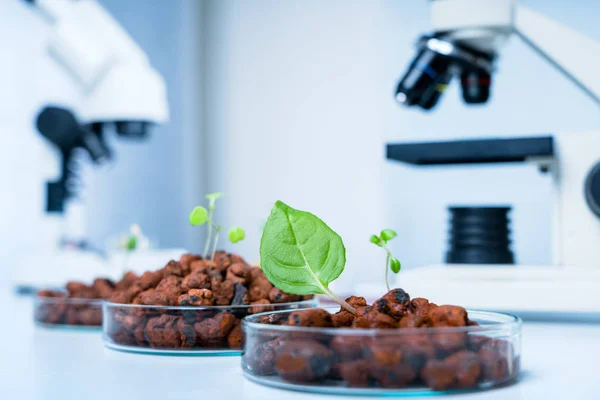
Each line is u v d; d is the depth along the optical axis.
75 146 0.85
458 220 0.64
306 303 0.41
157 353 0.41
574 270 0.55
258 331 0.35
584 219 0.59
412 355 0.32
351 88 1.50
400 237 1.43
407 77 0.69
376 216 1.46
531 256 1.32
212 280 0.41
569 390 0.33
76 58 0.77
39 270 0.90
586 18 1.26
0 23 1.14
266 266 0.35
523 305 0.54
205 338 0.40
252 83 1.61
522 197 1.33
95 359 0.41
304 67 1.56
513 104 1.32
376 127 1.47
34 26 1.19
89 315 0.51
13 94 1.16
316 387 0.33
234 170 1.63
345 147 1.51
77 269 0.88
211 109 1.65
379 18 1.48
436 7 0.65
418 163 0.70
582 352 0.43
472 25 0.63
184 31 1.61
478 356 0.33
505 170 1.34
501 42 0.67
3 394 0.34
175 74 1.58
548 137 0.60
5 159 1.14
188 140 1.61
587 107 1.28
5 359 0.41
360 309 0.35
